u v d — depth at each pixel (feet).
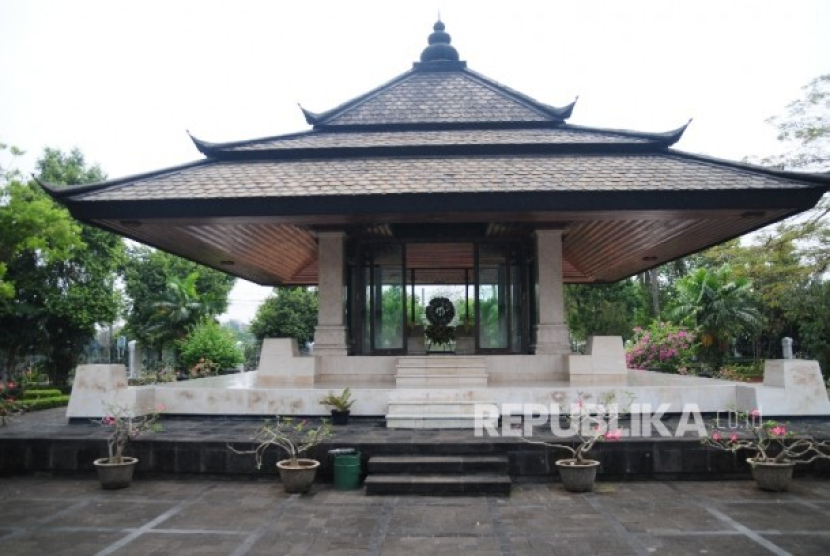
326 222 34.58
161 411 30.96
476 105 43.75
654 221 35.40
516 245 42.86
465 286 47.60
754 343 105.60
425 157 37.50
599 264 56.44
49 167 83.61
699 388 31.86
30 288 76.95
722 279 85.56
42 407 53.52
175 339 100.73
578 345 106.22
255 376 49.80
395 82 46.37
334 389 32.40
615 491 24.06
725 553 17.28
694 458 25.73
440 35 49.29
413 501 22.71
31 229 57.47
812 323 76.38
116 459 25.52
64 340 83.66
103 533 19.39
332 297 40.04
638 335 67.00
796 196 30.17
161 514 21.47
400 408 30.68
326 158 37.65
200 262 49.57
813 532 19.06
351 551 17.62
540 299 39.52
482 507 21.91
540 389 31.40
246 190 32.17
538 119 41.98
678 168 33.94
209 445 26.32
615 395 31.09
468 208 31.37
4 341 79.00
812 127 57.47
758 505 22.03
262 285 67.51
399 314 42.34
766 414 30.48
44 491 24.73
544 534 18.98
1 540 18.74
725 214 31.78
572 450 24.70
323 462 25.58
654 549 17.62
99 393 32.17
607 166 34.63
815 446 25.31
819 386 30.86
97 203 30.86
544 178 32.91
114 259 83.56
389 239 42.78
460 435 27.53
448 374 36.04
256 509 21.89
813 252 59.26
